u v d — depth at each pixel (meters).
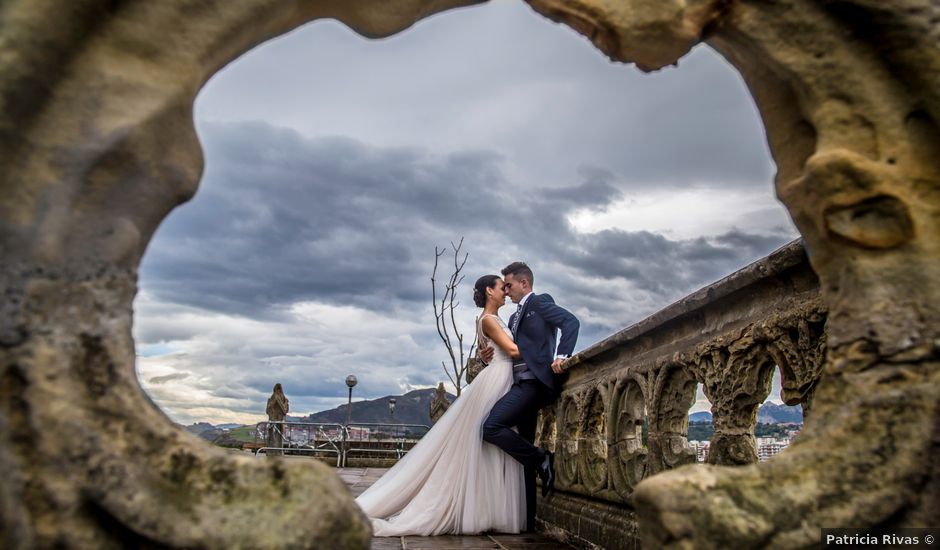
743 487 1.36
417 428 12.58
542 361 4.21
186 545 1.18
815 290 2.07
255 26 1.42
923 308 1.48
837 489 1.37
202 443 1.31
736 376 2.42
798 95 1.59
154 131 1.30
